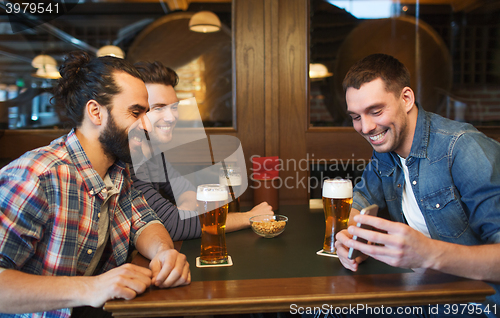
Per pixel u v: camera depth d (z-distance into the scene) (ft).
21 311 2.48
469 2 6.52
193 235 3.81
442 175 3.42
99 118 3.12
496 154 3.16
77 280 2.47
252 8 6.38
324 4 6.52
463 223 3.39
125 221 3.53
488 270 2.48
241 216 4.34
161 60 6.52
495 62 6.60
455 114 6.71
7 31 6.33
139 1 6.45
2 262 2.60
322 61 6.60
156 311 2.30
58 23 6.41
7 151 6.35
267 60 6.39
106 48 6.48
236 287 2.52
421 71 6.65
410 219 4.01
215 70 6.53
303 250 3.44
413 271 2.81
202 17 6.47
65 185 2.94
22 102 6.44
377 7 6.55
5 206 2.67
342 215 3.30
